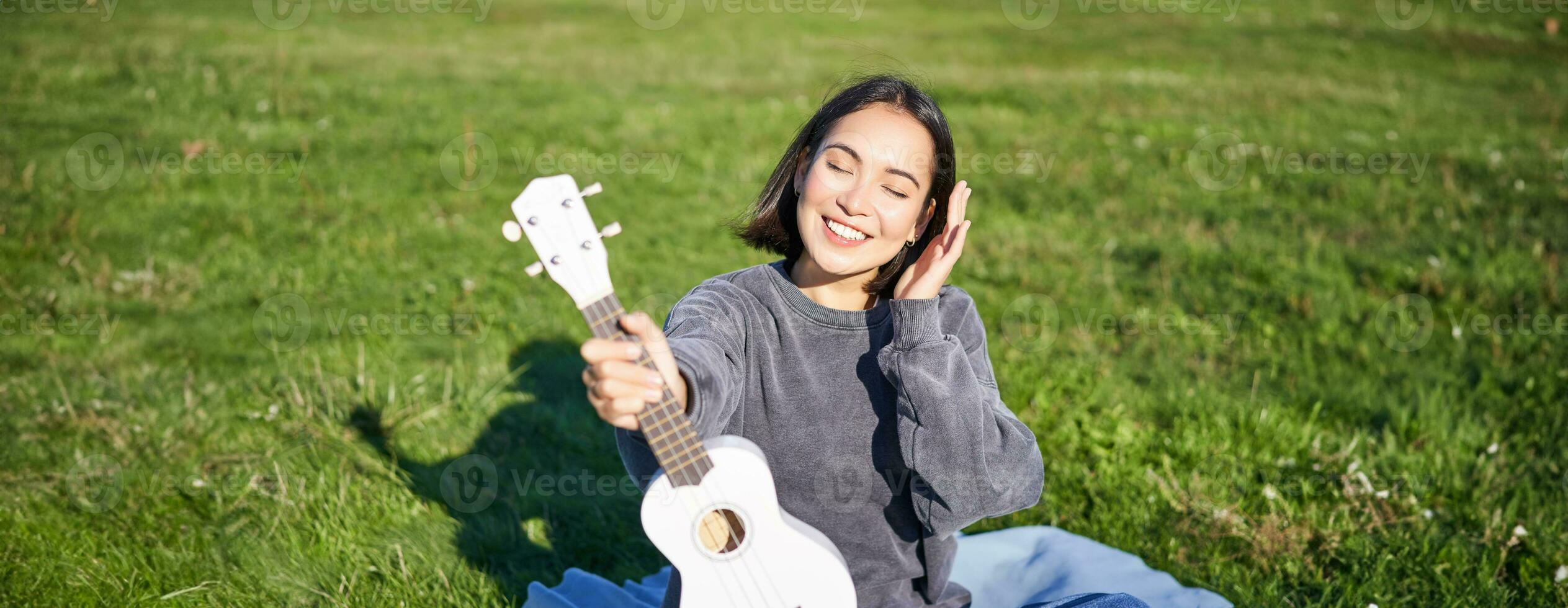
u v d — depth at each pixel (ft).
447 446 13.53
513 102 31.96
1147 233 23.39
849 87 7.18
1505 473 13.20
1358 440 13.97
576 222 6.15
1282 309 19.44
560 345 16.93
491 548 11.52
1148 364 17.04
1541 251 21.84
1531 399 15.55
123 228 20.85
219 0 43.88
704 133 30.07
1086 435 14.26
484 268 20.12
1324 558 11.46
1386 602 10.73
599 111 31.60
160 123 27.40
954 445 6.74
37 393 14.21
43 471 12.21
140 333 16.69
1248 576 11.14
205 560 10.79
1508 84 37.78
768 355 7.17
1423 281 20.30
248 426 13.60
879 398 7.22
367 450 13.11
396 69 34.73
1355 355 17.40
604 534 12.07
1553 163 27.96
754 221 7.50
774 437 7.20
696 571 6.37
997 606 10.14
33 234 19.97
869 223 6.86
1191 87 36.45
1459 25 46.34
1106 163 28.19
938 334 6.87
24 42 33.83
